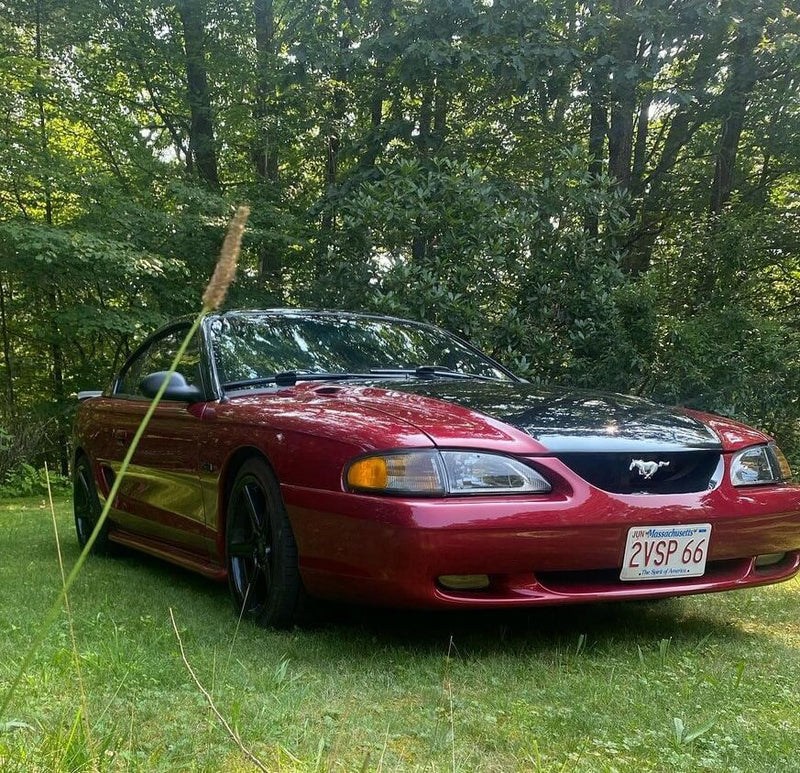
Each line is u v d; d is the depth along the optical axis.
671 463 2.84
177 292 11.89
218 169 15.70
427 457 2.54
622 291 7.92
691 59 12.00
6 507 8.55
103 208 11.62
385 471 2.54
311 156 15.25
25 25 13.41
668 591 2.75
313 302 9.03
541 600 2.58
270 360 3.69
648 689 2.25
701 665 2.57
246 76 13.69
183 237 11.70
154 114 15.62
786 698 2.21
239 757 1.65
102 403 4.81
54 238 10.12
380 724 1.93
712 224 11.06
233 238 0.74
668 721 2.00
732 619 3.29
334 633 2.88
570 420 2.91
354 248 8.84
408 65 10.61
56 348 14.92
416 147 11.52
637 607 3.45
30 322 14.10
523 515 2.51
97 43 13.89
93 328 11.43
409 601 2.49
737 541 2.87
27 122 12.21
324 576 2.68
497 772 1.67
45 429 12.45
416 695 2.20
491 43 10.55
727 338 7.87
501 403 3.04
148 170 13.38
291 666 2.47
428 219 8.17
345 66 11.12
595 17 10.48
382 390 3.21
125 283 11.92
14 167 11.29
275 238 11.47
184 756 1.62
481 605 2.52
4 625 2.78
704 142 13.60
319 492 2.67
